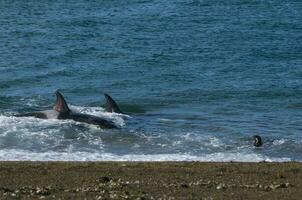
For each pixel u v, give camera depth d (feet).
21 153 215.31
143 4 552.41
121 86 322.96
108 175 175.73
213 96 306.14
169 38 436.76
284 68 365.81
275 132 251.60
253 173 181.47
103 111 278.67
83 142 233.35
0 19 496.23
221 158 214.48
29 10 530.27
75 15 509.76
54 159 207.62
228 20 497.46
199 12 522.88
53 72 345.31
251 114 279.08
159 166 189.47
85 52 395.34
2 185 163.94
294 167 191.83
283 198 152.35
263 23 487.20
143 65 365.61
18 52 392.47
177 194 154.40
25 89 314.76
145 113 279.08
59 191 156.87
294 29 468.75
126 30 460.14
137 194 153.89
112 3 556.92
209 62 375.86
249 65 370.73
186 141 236.84
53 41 424.87
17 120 252.42
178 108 288.51
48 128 244.63
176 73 347.77
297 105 294.46
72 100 299.79
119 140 236.84
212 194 154.81
